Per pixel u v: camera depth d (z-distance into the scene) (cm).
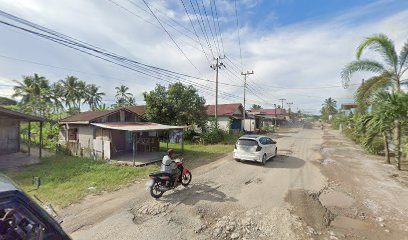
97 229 480
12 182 233
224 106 3397
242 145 1198
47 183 805
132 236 454
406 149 1123
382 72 1270
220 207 604
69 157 1340
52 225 211
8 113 1157
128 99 6219
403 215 566
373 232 482
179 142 2194
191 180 864
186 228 489
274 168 1086
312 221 529
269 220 531
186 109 2114
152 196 668
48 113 2206
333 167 1112
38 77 4266
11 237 197
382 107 1080
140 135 1695
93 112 1828
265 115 5244
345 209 601
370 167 1112
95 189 746
